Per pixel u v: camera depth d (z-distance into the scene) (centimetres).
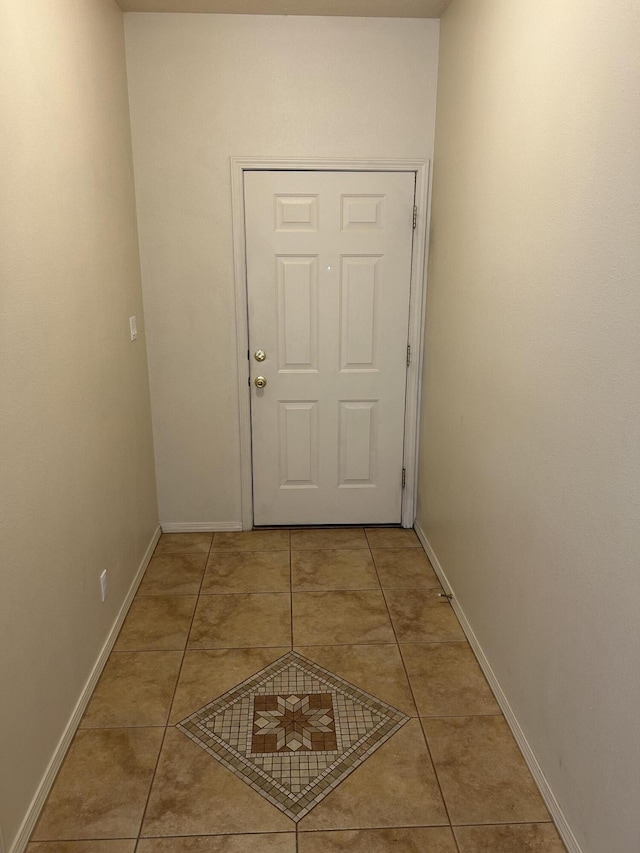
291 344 335
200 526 358
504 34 210
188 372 334
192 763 195
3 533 157
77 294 216
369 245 323
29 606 173
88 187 231
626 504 137
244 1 278
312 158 311
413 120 309
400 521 365
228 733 207
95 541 234
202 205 313
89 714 216
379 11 289
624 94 136
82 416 220
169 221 314
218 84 300
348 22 296
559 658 172
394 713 217
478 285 242
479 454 242
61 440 199
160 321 326
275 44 297
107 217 256
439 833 171
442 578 302
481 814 177
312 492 358
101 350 244
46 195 188
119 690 228
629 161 134
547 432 178
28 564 172
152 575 311
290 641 258
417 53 301
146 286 321
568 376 165
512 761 196
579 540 159
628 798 136
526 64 191
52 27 196
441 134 299
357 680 234
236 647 253
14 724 163
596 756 150
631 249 134
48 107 191
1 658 155
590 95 151
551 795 176
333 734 207
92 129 237
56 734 192
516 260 201
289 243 321
